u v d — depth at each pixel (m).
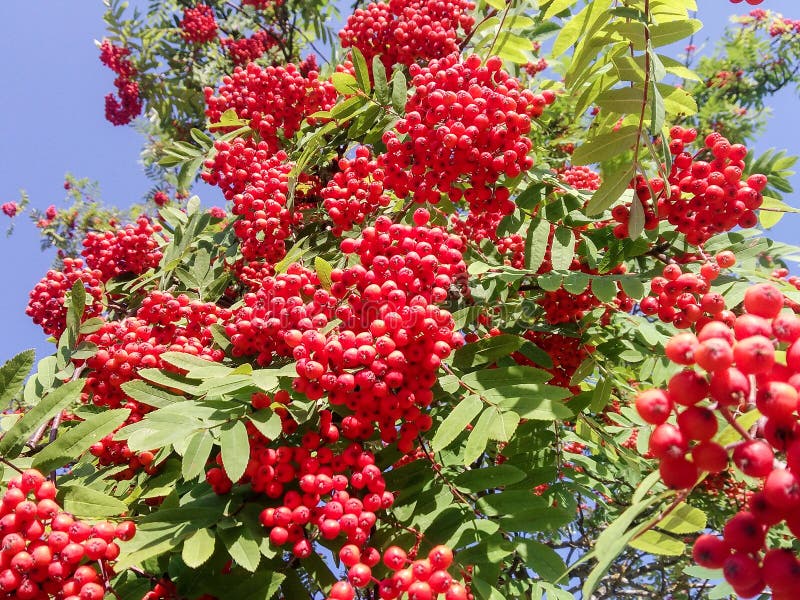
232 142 5.83
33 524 2.35
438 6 5.39
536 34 6.16
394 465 3.46
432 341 2.87
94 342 3.74
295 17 10.66
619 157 4.85
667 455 1.63
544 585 3.62
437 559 2.41
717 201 3.40
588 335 4.30
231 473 2.44
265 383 2.63
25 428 2.63
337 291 3.17
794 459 1.50
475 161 3.56
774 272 3.58
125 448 3.37
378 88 4.63
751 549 1.57
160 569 2.80
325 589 2.77
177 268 4.82
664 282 3.31
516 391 2.85
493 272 3.87
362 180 4.41
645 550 1.90
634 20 2.97
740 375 1.61
